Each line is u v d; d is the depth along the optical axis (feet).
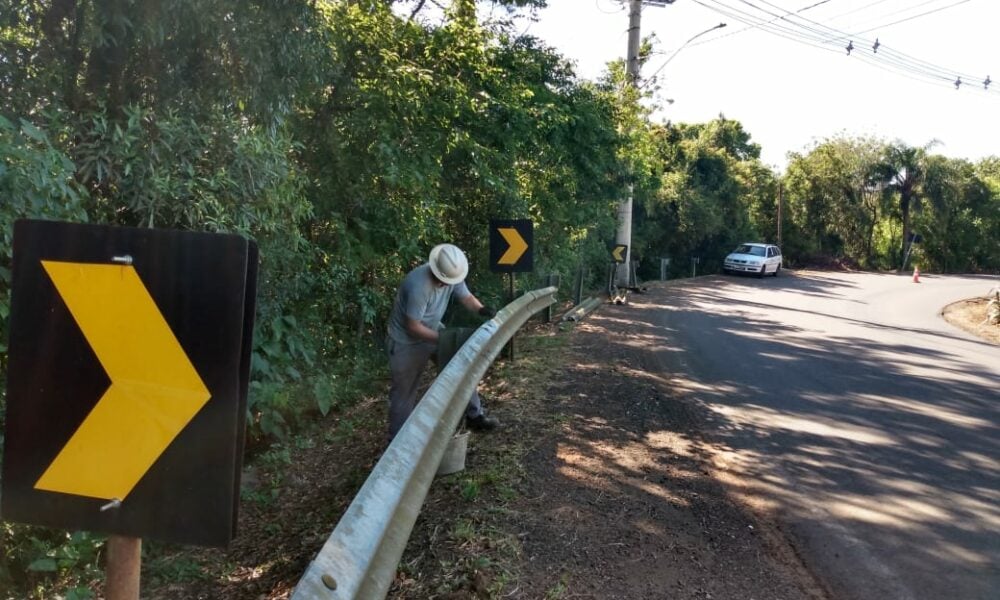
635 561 12.10
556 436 18.62
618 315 50.03
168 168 16.31
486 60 35.63
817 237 173.27
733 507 14.89
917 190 169.07
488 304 39.83
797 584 11.80
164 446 5.17
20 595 13.75
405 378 17.80
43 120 15.44
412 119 29.99
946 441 20.76
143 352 5.17
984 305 78.74
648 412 22.00
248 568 14.07
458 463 15.34
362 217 29.96
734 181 141.59
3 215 11.41
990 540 13.92
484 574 11.18
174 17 16.35
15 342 5.28
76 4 16.35
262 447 21.76
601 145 52.21
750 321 50.31
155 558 15.43
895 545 13.55
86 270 5.19
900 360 35.37
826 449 19.43
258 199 18.94
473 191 38.88
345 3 27.22
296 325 23.45
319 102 27.14
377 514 8.69
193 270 5.11
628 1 68.23
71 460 5.27
